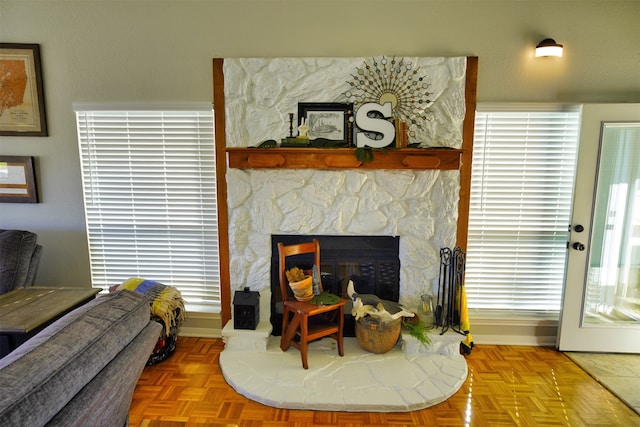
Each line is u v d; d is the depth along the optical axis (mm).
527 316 2973
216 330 3078
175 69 2770
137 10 2719
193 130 2885
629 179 2742
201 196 2975
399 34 2672
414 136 2713
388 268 2869
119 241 3061
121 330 1288
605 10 2609
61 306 2184
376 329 2611
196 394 2324
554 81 2697
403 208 2754
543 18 2629
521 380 2490
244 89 2711
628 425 2084
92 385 1106
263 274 2857
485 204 2879
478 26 2650
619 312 2881
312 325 2609
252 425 2064
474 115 2707
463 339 2631
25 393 887
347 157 2617
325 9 2668
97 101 2830
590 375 2553
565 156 2797
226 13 2695
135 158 2939
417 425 2074
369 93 2688
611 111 2609
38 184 2973
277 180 2746
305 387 2309
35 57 2785
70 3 2725
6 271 2518
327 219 2779
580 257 2756
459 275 2697
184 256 3068
